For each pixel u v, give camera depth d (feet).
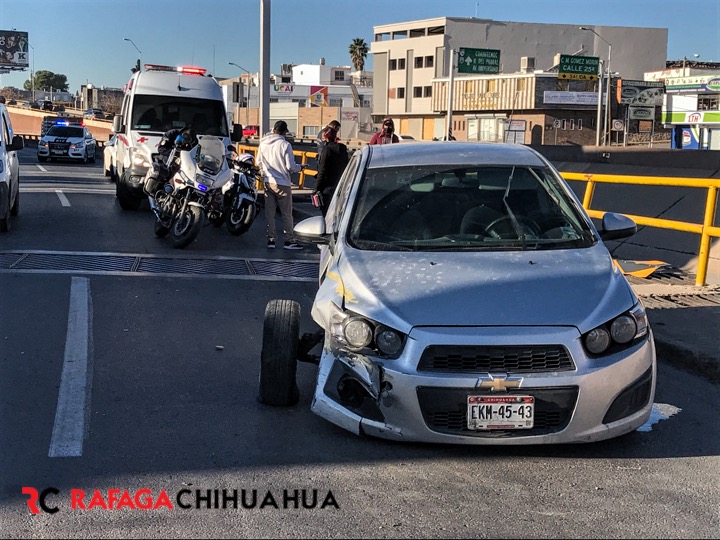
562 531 12.26
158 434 15.99
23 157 124.36
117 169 54.65
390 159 20.10
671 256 36.52
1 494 13.30
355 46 408.26
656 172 57.98
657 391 19.06
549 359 14.23
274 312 17.56
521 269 16.03
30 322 24.17
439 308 14.75
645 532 12.26
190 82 56.29
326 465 14.57
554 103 235.20
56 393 18.22
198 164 38.32
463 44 294.46
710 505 13.17
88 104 397.80
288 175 39.83
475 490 13.62
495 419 14.12
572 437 14.24
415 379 14.20
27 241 38.68
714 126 210.38
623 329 14.65
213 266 34.60
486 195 18.76
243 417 16.96
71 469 14.32
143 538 11.95
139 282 30.53
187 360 21.13
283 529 12.26
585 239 17.74
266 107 63.77
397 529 12.28
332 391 15.28
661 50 316.60
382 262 16.48
